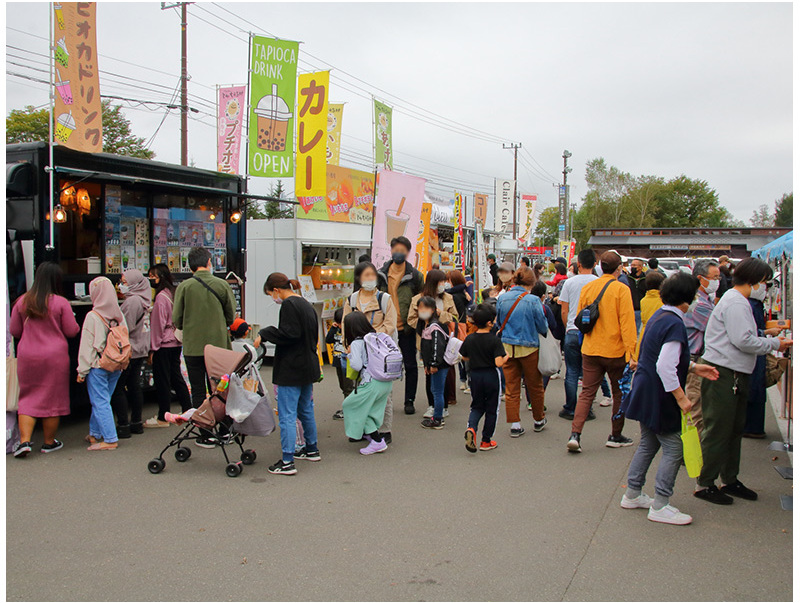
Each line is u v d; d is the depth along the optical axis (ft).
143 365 23.24
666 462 14.30
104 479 17.20
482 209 75.77
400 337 25.30
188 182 26.27
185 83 64.13
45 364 18.89
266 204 91.30
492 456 19.71
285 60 31.24
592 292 20.02
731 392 15.16
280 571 11.91
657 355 14.25
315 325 18.29
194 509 15.07
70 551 12.71
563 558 12.52
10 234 20.77
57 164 21.35
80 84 21.29
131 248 25.21
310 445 19.01
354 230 40.75
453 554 12.68
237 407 17.63
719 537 13.55
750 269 14.92
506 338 21.94
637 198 238.07
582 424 19.92
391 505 15.42
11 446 19.07
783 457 19.27
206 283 20.45
